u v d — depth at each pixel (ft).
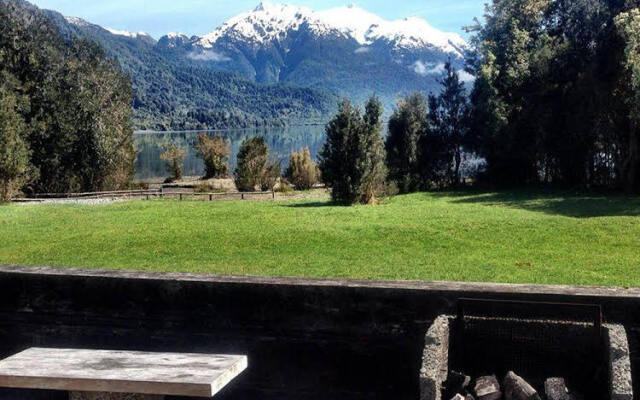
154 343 17.42
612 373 13.16
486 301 15.56
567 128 119.24
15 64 152.76
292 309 16.69
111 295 17.56
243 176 150.20
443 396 14.49
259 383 16.99
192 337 17.24
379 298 16.26
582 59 120.47
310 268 47.11
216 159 201.26
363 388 16.48
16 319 18.13
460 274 43.55
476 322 15.60
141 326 17.47
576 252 52.21
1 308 18.17
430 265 47.44
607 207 82.79
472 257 50.70
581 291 15.48
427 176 140.46
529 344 15.35
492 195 113.80
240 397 17.08
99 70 162.20
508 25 135.64
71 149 152.46
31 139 145.89
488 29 141.38
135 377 12.41
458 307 15.72
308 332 16.67
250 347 16.97
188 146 417.28
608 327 14.57
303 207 92.84
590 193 108.58
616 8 115.85
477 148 139.23
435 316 15.98
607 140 113.80
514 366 15.49
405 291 16.11
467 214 77.92
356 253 53.88
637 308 14.98
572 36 126.93
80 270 18.26
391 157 136.98
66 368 13.10
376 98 99.40
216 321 17.08
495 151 130.41
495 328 15.52
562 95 122.11
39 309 17.99
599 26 120.06
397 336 16.21
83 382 12.40
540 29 136.77
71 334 17.87
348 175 97.66
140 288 17.39
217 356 14.07
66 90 155.94
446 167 142.10
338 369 16.60
